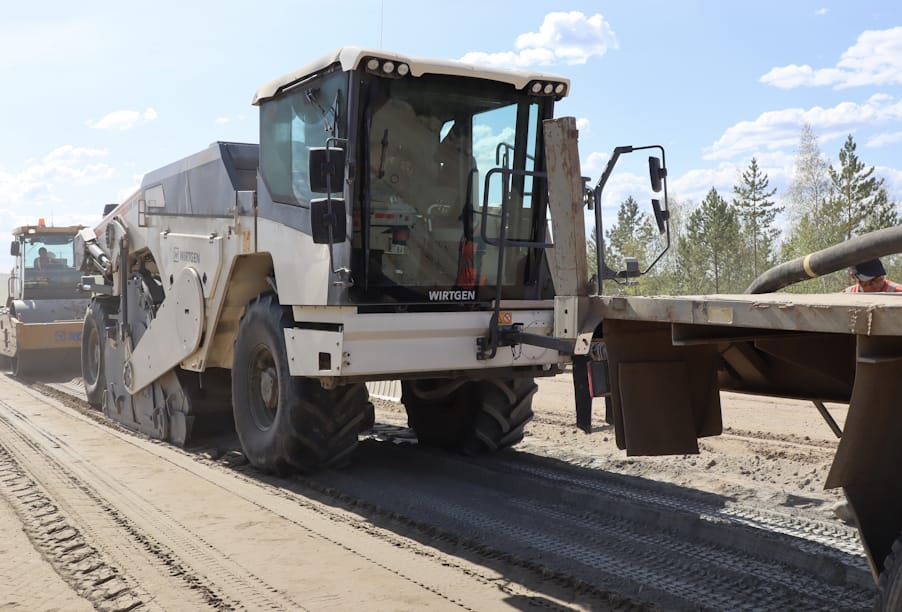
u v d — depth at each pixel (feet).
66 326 49.60
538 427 27.84
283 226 20.10
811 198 140.97
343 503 18.42
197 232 24.52
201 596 12.64
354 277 18.07
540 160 20.79
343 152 17.04
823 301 8.59
